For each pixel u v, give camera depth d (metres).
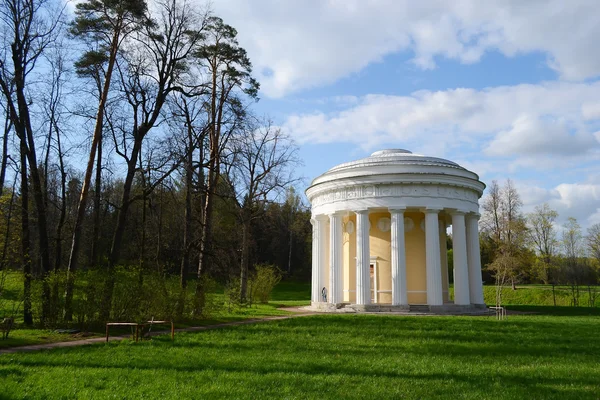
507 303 70.81
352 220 50.50
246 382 13.05
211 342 21.05
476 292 46.75
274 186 54.56
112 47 30.53
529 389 12.58
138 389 12.25
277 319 34.06
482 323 31.00
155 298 27.44
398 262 43.34
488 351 19.23
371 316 36.09
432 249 43.53
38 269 38.16
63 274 25.69
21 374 13.88
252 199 54.53
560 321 34.31
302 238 106.56
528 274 77.94
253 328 27.03
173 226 44.12
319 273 50.31
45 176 34.41
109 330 25.19
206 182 38.78
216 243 42.62
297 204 108.94
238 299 45.41
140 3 30.25
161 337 22.70
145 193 31.06
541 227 80.75
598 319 36.81
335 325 28.98
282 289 88.56
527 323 31.56
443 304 43.59
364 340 22.12
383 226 48.12
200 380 13.33
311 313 41.06
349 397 11.59
